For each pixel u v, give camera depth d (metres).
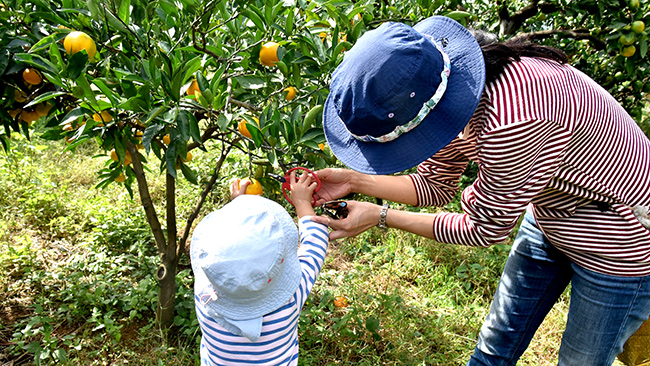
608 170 1.46
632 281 1.57
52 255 3.32
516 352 2.06
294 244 1.46
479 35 1.50
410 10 2.56
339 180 1.85
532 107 1.26
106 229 3.45
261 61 1.96
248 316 1.38
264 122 1.79
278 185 2.18
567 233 1.61
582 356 1.71
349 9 2.29
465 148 1.69
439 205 1.98
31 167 4.17
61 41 1.76
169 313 2.65
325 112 1.64
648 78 4.13
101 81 1.53
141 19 1.89
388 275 3.34
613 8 3.42
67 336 2.44
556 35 4.50
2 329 2.64
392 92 1.22
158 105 1.71
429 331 2.81
